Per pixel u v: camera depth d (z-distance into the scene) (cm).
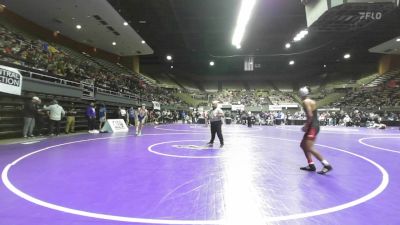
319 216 396
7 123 1343
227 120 3791
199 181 576
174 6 2477
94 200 452
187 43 3819
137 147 1086
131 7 2548
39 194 480
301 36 2670
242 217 390
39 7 1972
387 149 1115
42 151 952
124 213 398
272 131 2155
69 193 488
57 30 2481
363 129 2591
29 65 1577
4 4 1917
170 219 379
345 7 1296
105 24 2333
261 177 616
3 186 524
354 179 608
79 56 2662
